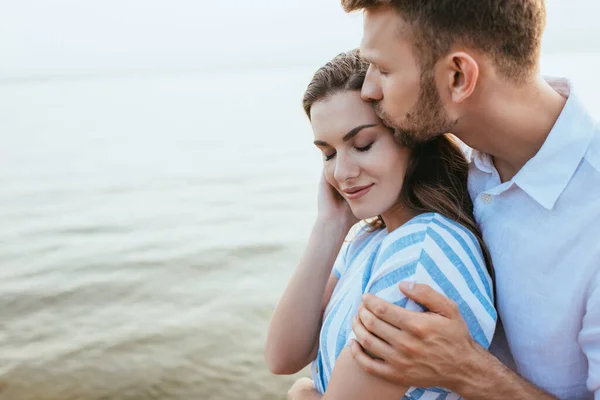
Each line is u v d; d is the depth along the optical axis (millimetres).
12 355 4914
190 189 12648
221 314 5590
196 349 4902
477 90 1390
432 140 1573
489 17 1309
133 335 5188
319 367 1716
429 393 1417
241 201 11133
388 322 1321
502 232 1476
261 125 25469
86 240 8586
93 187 13266
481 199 1533
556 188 1382
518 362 1521
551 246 1398
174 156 17656
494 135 1453
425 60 1370
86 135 23938
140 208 10852
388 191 1542
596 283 1353
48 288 6410
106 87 66562
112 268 7066
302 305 1872
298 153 17266
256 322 5391
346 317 1569
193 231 8844
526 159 1459
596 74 27375
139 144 20750
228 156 17188
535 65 1389
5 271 7090
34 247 8242
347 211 1954
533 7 1338
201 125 26125
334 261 1929
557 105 1422
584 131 1384
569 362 1441
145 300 6039
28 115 33312
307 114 1618
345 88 1509
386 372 1334
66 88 66125
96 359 4801
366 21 1428
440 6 1313
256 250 7590
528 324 1460
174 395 4324
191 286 6395
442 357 1322
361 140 1518
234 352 4844
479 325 1390
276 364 1895
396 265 1385
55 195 12469
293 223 9117
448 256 1389
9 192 12891
